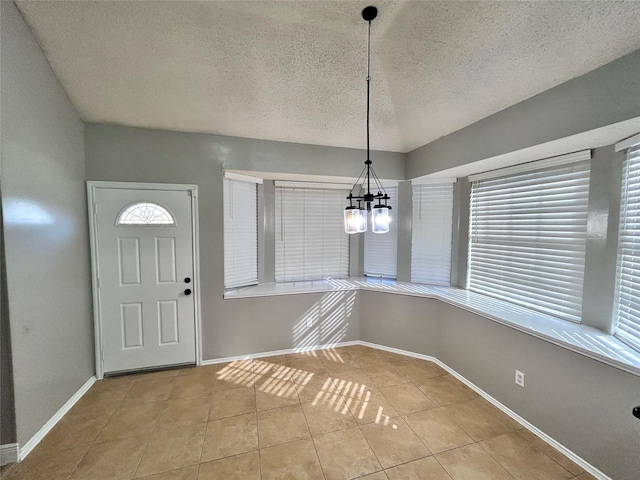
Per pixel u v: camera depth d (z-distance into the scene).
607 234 1.94
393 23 1.85
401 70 2.24
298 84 2.41
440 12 1.71
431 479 1.64
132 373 2.82
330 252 3.85
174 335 2.93
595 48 1.56
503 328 2.26
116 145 2.69
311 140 3.17
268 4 1.74
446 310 2.90
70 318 2.34
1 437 1.74
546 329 2.01
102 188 2.66
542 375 1.95
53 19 1.84
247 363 3.04
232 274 3.24
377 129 3.04
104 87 2.32
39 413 1.95
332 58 2.16
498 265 2.83
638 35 1.42
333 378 2.74
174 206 2.87
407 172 3.51
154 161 2.79
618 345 1.73
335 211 3.85
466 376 2.64
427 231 3.46
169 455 1.81
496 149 2.32
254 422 2.12
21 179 1.83
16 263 1.78
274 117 2.79
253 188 3.47
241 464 1.74
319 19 1.84
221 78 2.33
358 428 2.05
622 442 1.53
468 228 3.18
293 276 3.71
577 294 2.15
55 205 2.17
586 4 1.43
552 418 1.89
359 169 3.40
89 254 2.65
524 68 1.87
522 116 2.09
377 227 1.87
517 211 2.63
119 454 1.82
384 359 3.14
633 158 1.80
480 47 1.86
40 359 1.97
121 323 2.78
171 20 1.87
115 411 2.25
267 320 3.20
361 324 3.53
